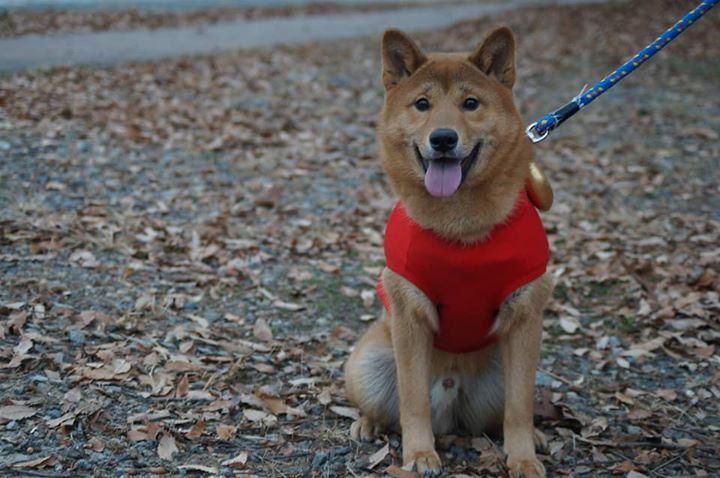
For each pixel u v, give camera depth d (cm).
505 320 223
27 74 482
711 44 670
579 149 416
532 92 541
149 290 271
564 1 1055
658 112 479
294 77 563
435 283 221
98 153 360
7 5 816
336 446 228
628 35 727
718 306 269
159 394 236
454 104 222
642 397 243
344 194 344
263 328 260
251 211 318
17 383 234
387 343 232
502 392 232
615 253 298
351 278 288
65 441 221
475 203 219
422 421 224
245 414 232
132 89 479
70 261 278
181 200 320
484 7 1112
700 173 372
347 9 1056
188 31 753
